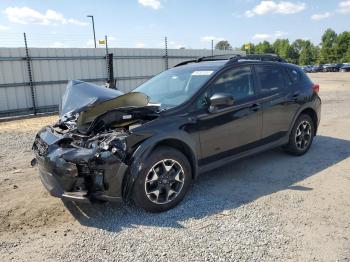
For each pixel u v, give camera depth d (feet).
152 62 56.13
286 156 19.53
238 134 15.52
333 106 40.91
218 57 18.78
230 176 16.55
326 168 17.34
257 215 12.37
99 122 12.81
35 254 10.41
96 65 50.29
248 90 16.29
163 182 12.89
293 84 18.66
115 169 11.75
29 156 21.81
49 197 14.51
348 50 286.66
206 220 12.16
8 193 15.12
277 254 9.96
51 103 47.01
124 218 12.51
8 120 40.45
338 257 9.72
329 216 12.12
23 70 44.21
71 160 11.65
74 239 11.18
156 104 14.21
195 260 9.80
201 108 14.14
